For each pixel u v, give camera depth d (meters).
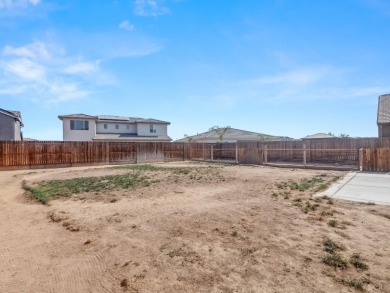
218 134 38.16
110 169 15.62
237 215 5.15
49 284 3.14
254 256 3.43
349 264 3.15
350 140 17.83
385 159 11.78
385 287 2.67
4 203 7.66
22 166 17.38
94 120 32.56
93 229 4.91
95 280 3.15
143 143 22.92
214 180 10.02
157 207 6.19
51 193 8.41
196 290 2.76
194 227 4.58
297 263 3.21
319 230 4.28
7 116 23.70
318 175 10.98
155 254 3.65
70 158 19.33
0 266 3.67
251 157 18.00
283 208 5.60
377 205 5.81
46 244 4.39
